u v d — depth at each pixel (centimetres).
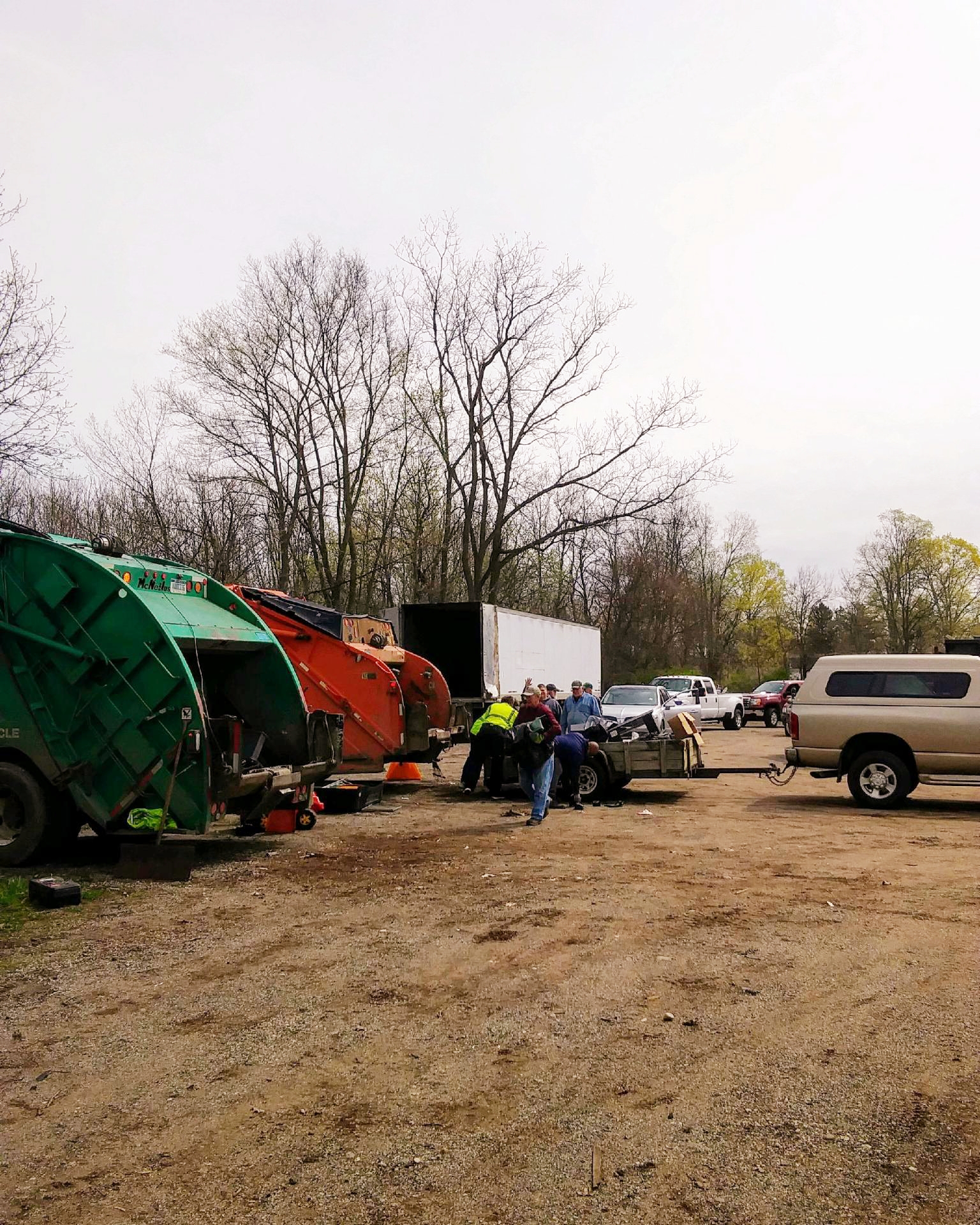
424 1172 388
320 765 1163
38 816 982
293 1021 557
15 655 991
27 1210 365
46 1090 470
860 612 7500
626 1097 452
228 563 3400
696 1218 353
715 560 7888
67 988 618
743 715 4091
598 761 1534
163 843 1113
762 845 1118
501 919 778
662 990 604
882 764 1436
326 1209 363
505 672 2384
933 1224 347
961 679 1407
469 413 3834
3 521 1029
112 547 1068
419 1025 550
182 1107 450
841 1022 545
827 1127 420
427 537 4059
